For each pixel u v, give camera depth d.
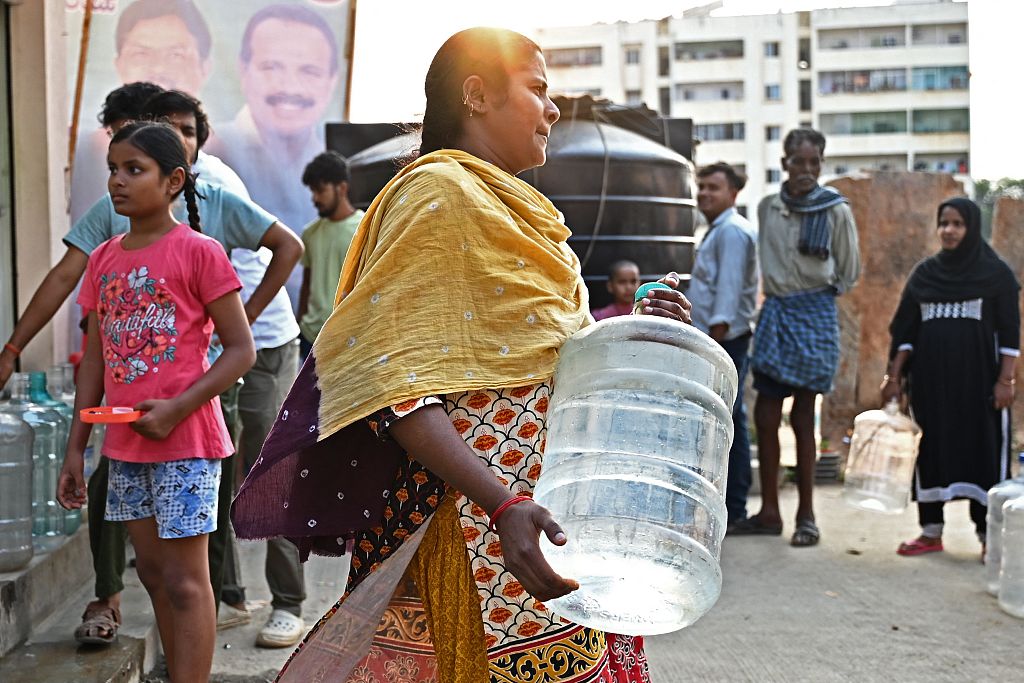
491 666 2.02
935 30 55.06
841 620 4.85
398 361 1.92
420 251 1.96
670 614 1.97
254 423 4.63
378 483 2.14
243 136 7.42
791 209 6.38
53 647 3.76
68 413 4.54
